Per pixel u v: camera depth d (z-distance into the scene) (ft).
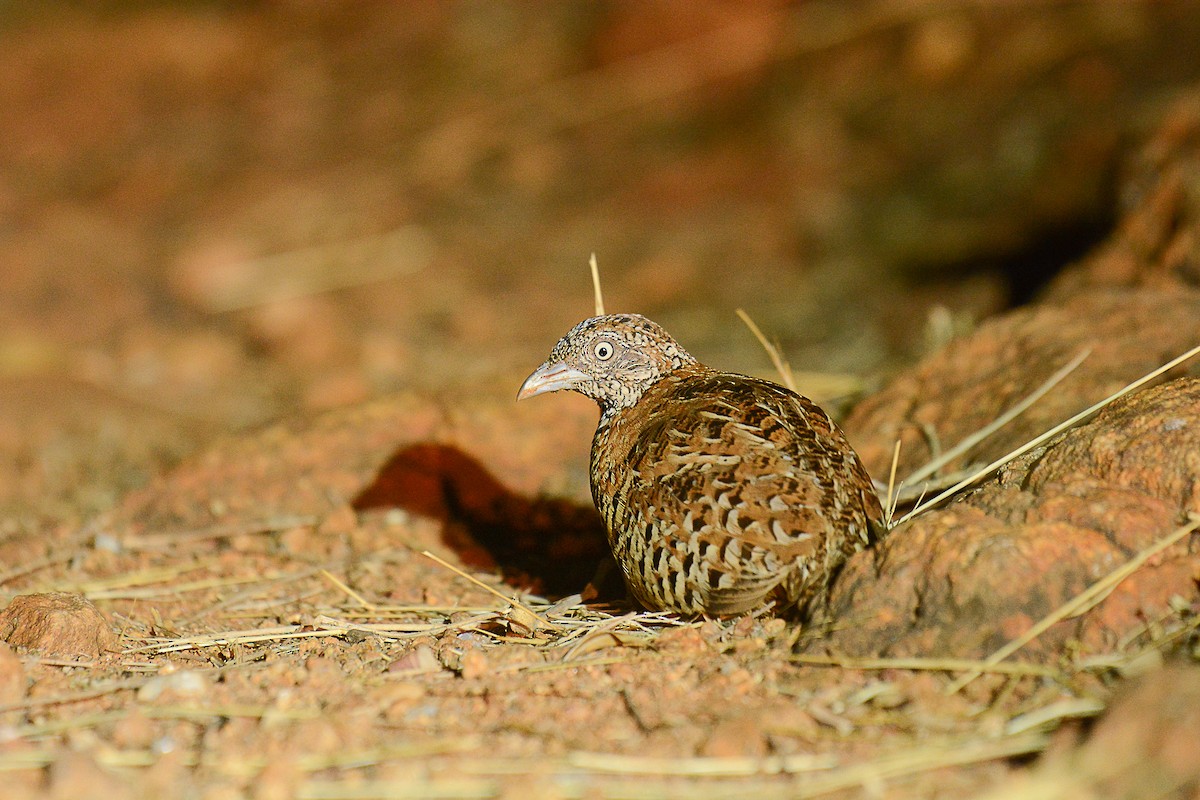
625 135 77.05
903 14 75.46
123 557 34.40
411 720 21.13
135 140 84.79
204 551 34.81
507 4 91.35
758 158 71.92
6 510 41.86
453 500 36.60
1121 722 17.75
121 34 97.09
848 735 19.79
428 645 24.89
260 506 36.50
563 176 75.31
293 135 83.56
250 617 29.17
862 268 60.39
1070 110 62.75
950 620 21.31
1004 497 23.16
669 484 23.68
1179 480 22.61
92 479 45.24
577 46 85.25
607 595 29.25
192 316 65.62
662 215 69.97
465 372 55.26
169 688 22.21
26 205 76.84
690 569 23.29
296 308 63.05
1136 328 33.35
